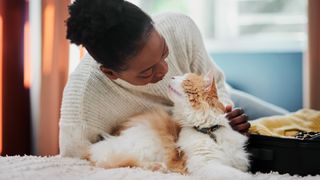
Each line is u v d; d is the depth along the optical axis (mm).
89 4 862
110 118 1137
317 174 946
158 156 1037
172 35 1164
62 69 2254
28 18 2352
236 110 1094
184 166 1000
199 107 1037
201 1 2695
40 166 920
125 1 892
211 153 983
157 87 1128
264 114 1858
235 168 979
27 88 2398
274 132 1175
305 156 956
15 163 941
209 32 2705
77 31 868
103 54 878
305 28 2309
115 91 1102
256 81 2584
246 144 1034
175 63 1160
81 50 1188
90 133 1108
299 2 2557
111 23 837
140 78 948
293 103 2547
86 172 903
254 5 2635
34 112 2402
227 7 2672
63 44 2232
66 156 1125
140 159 1017
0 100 2277
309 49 2174
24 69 2371
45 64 2264
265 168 1007
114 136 1117
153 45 879
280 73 2553
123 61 884
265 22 2631
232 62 2611
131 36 853
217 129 1035
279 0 2592
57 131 2281
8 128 2322
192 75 1092
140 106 1154
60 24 2232
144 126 1090
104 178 832
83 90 1073
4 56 2264
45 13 2248
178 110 1074
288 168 974
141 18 876
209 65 1251
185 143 1014
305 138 986
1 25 2234
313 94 2176
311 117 1277
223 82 1284
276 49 2549
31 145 2424
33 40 2363
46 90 2275
